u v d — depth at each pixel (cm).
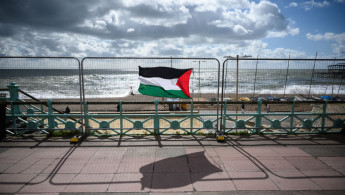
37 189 395
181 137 693
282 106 2556
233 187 405
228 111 2347
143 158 532
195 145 623
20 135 692
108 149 589
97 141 649
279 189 399
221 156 547
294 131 731
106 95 3434
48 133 699
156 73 665
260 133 729
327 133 734
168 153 564
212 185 412
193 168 481
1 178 433
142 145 621
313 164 504
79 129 692
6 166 485
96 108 2211
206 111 1856
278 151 582
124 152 569
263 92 2728
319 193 388
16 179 430
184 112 1600
